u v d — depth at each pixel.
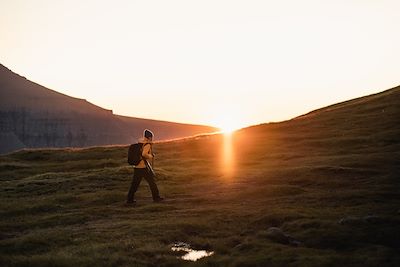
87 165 43.72
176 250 15.15
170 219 19.56
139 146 24.59
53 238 16.94
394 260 13.16
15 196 28.33
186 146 51.00
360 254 13.87
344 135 45.66
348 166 30.59
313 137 47.09
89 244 15.93
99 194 26.78
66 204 24.94
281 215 18.77
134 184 24.50
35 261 13.90
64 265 13.57
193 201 24.09
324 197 22.52
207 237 16.89
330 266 12.84
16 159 50.75
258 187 26.33
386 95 62.25
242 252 14.62
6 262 14.09
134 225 18.55
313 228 16.67
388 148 37.16
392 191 22.75
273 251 14.33
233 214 19.86
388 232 15.74
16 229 19.56
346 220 17.06
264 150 43.75
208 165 39.12
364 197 21.92
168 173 34.47
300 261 13.18
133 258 14.09
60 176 35.16
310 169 29.78
